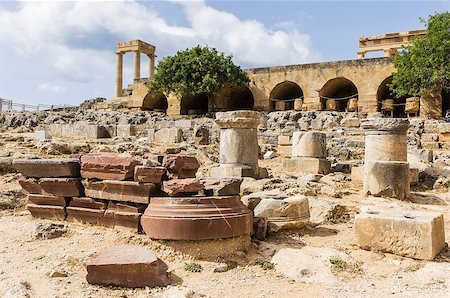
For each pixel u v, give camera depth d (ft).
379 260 27.40
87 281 22.47
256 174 53.11
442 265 25.98
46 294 20.77
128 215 28.32
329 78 132.77
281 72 140.05
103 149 71.87
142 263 22.48
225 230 26.58
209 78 134.62
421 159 66.33
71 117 139.85
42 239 28.19
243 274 25.05
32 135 102.42
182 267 24.97
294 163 61.52
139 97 164.35
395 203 42.45
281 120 114.73
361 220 28.99
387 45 167.02
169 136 86.53
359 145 80.28
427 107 117.29
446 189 51.88
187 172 30.12
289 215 32.14
